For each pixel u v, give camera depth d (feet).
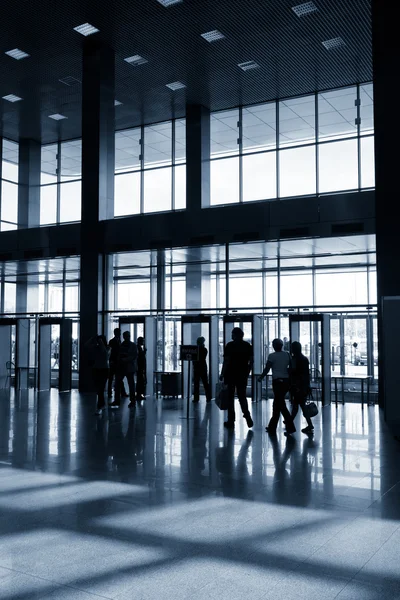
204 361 52.01
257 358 54.34
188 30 51.42
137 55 56.65
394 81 41.29
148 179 72.33
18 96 65.67
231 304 68.90
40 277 80.23
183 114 70.54
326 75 59.98
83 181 58.65
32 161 79.66
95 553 15.16
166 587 13.12
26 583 13.34
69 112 70.23
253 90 63.67
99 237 58.54
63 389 60.49
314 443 31.60
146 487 21.98
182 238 55.47
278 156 64.75
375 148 41.75
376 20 42.27
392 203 40.78
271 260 64.95
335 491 21.39
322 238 50.26
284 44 53.72
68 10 47.98
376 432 35.60
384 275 40.83
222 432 35.35
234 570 14.05
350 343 61.98
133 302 72.84
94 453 28.63
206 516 18.33
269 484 22.44
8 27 50.90
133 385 48.65
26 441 31.94
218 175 67.67
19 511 18.85
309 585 13.19
